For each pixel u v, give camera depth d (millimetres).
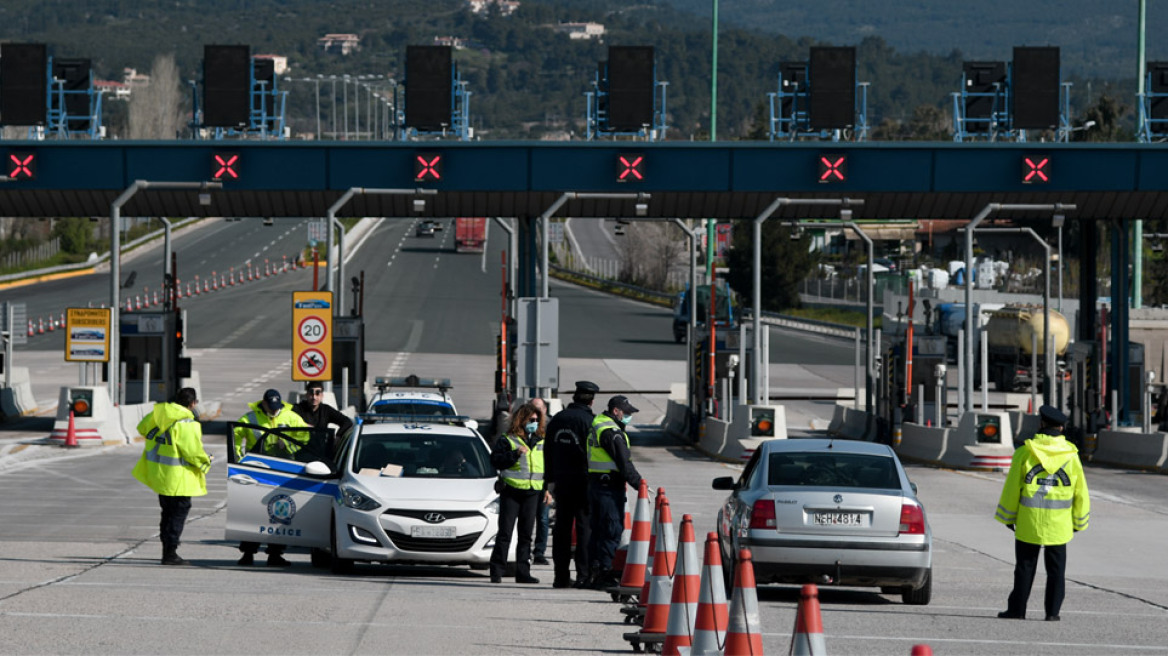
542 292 137875
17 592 52344
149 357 171625
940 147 142000
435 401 105000
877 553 55562
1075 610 57250
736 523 57500
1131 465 136000
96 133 145500
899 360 149000
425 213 151125
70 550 69812
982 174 142000
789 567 55688
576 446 59125
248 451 66500
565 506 59281
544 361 117688
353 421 76500
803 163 142625
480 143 142375
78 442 134875
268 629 45312
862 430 162000
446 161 142625
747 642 33188
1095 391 143875
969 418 135375
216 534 80562
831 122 143125
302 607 50312
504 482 60750
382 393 109875
